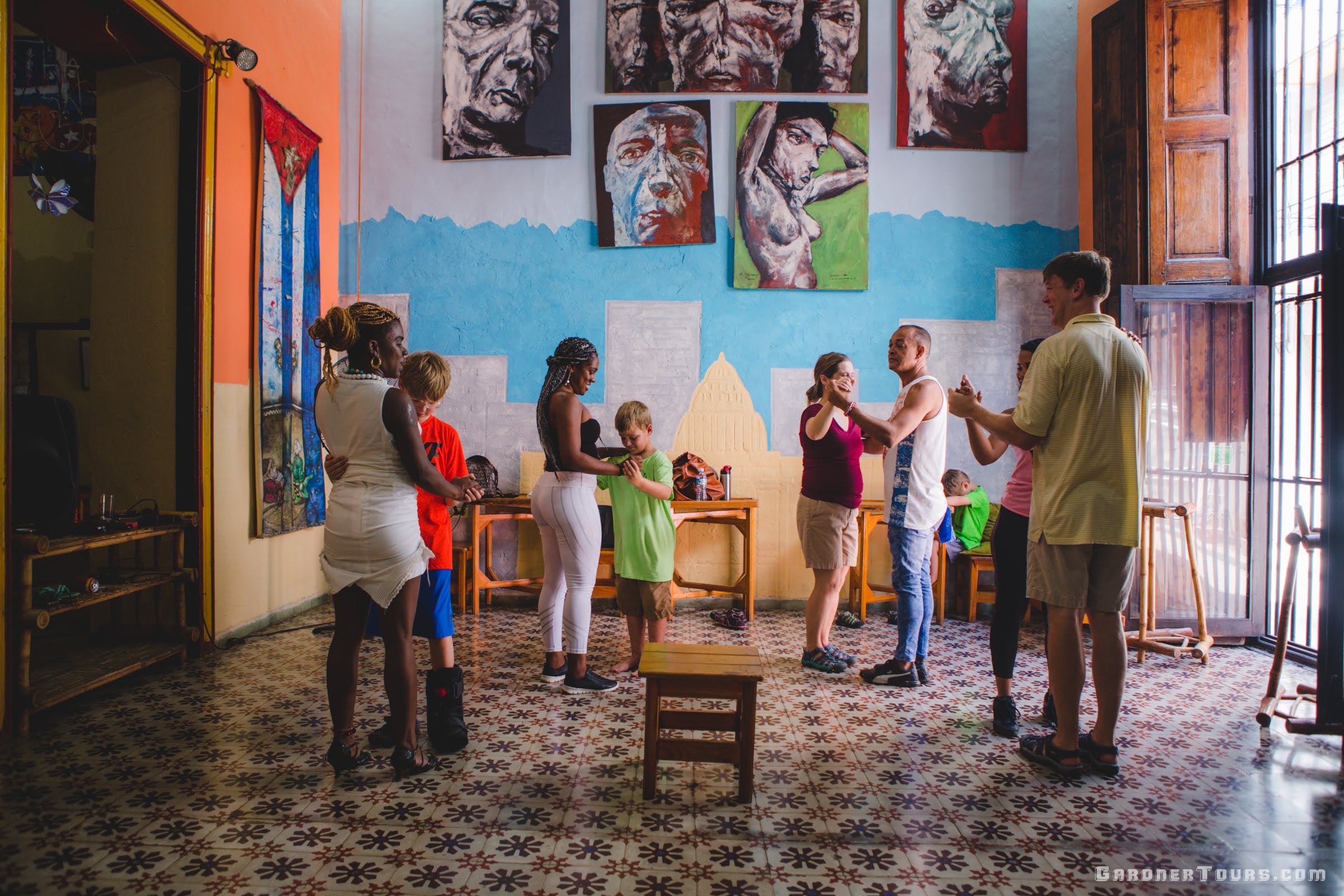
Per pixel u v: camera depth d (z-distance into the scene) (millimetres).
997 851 1916
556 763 2422
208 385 3549
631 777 2328
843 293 4875
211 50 3543
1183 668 3570
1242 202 4051
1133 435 2271
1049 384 2322
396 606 2244
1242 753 2551
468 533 4828
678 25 4859
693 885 1752
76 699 2965
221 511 3678
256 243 3938
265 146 3994
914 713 2924
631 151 4883
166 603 3502
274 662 3455
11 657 2549
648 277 4902
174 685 3139
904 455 3191
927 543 3250
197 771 2324
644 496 3184
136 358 3518
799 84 4859
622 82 4883
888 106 4879
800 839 1964
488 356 4930
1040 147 4891
